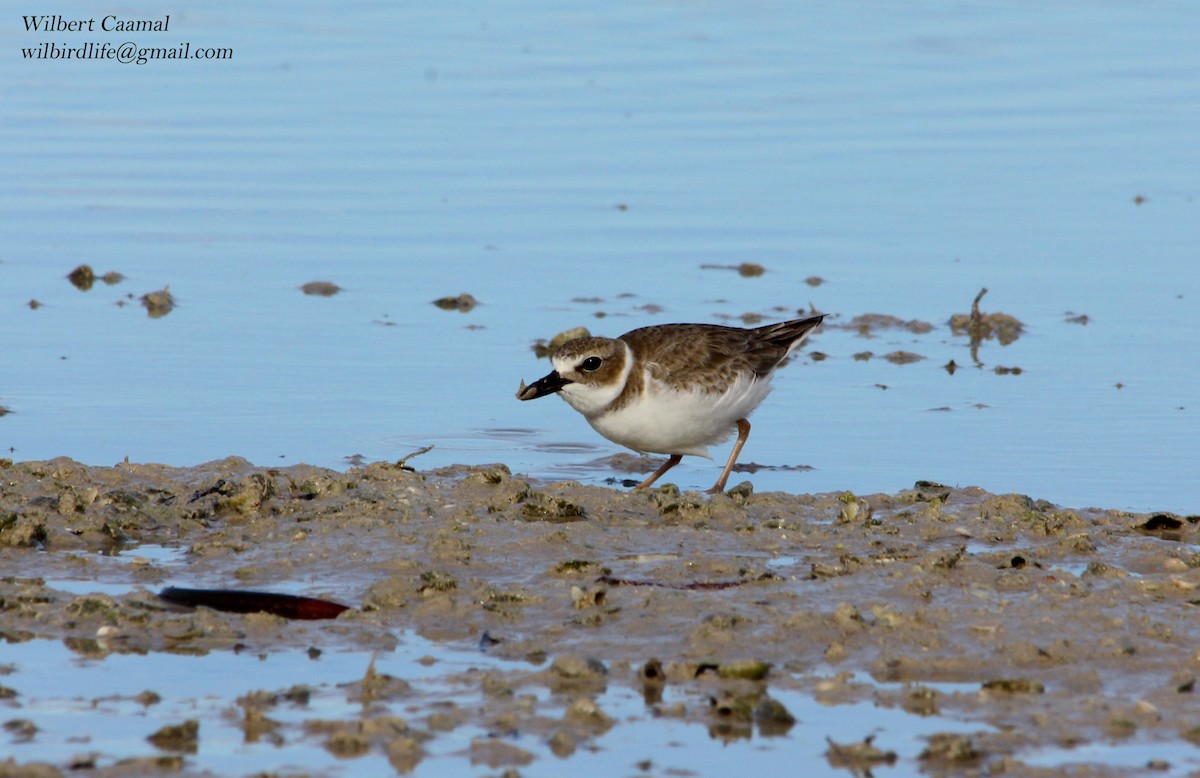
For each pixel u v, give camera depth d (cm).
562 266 1962
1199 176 2322
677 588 973
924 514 1156
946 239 2077
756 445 1402
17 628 891
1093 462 1325
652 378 1278
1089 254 2008
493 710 786
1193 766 730
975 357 1658
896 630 892
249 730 759
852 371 1622
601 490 1208
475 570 1014
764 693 815
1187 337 1702
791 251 2031
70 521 1085
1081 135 2511
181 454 1317
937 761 736
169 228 2073
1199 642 882
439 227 2106
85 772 708
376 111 2605
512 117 2570
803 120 2584
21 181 2231
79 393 1478
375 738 746
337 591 973
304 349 1642
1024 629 896
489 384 1555
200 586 981
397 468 1257
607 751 746
